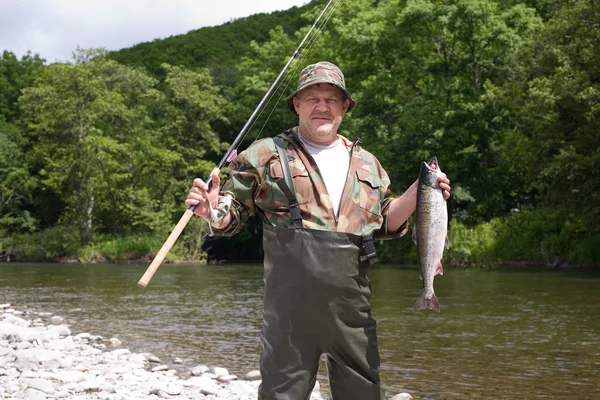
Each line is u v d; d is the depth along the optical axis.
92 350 7.83
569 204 23.61
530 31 30.86
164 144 41.59
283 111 41.03
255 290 17.05
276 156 3.23
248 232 42.59
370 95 32.62
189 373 6.86
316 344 3.11
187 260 36.25
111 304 13.63
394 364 7.33
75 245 38.41
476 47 31.75
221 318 11.36
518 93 26.03
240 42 67.50
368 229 3.20
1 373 6.21
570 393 6.04
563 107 23.66
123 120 42.16
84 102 40.38
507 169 31.39
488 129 30.81
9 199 43.56
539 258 26.47
